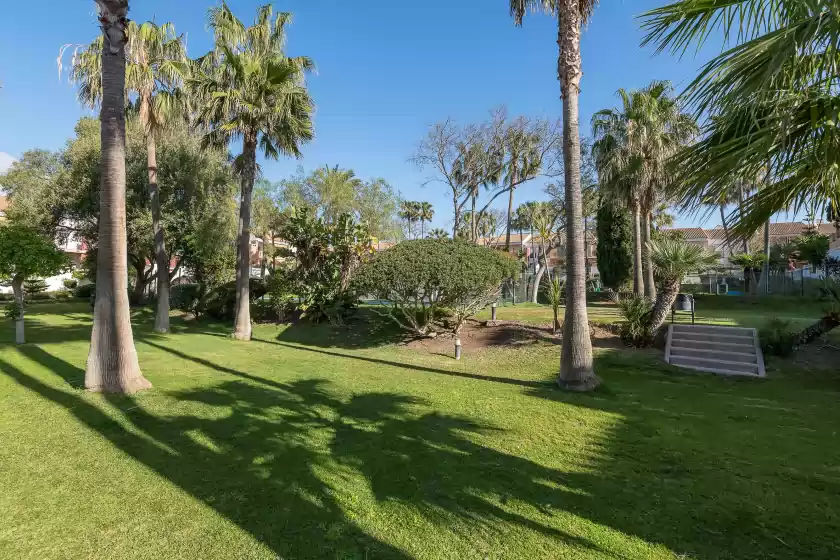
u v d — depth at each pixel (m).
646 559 2.82
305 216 16.94
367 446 4.72
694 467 4.27
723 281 28.23
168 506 3.40
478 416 5.86
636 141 17.00
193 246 20.34
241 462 4.25
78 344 11.38
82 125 22.48
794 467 4.27
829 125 3.21
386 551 2.88
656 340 10.57
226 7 14.30
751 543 3.01
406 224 49.28
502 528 3.16
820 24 2.72
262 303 18.17
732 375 8.36
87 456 4.32
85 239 23.44
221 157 21.39
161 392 6.86
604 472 4.14
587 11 7.86
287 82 13.84
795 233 32.59
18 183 23.75
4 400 6.16
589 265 38.91
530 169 25.59
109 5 6.79
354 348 12.31
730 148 3.37
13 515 3.24
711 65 3.24
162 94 14.61
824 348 9.27
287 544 2.94
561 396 6.92
